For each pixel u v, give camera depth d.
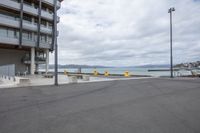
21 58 44.59
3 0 33.34
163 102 8.57
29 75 38.00
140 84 18.25
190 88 14.49
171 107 7.45
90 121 5.52
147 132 4.52
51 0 41.81
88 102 8.67
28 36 39.00
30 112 6.71
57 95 11.02
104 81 22.84
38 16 39.53
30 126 5.05
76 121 5.53
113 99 9.49
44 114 6.42
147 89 13.95
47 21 43.44
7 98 9.91
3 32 34.75
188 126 4.95
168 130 4.64
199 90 13.20
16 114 6.42
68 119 5.76
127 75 35.44
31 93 11.95
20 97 10.26
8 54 42.16
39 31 39.59
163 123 5.24
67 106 7.76
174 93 11.66
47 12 41.66
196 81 22.05
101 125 5.11
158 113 6.45
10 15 36.78
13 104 8.23
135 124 5.18
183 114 6.27
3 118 5.89
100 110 6.99
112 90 13.44
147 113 6.47
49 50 45.47
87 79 24.53
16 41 35.75
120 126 5.01
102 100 9.21
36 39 40.50
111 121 5.50
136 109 7.13
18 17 38.19
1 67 29.25
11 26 35.09
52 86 16.70
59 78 29.41
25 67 45.50
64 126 5.04
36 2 40.47
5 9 35.25
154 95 10.84
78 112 6.69
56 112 6.70
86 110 7.01
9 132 4.57
